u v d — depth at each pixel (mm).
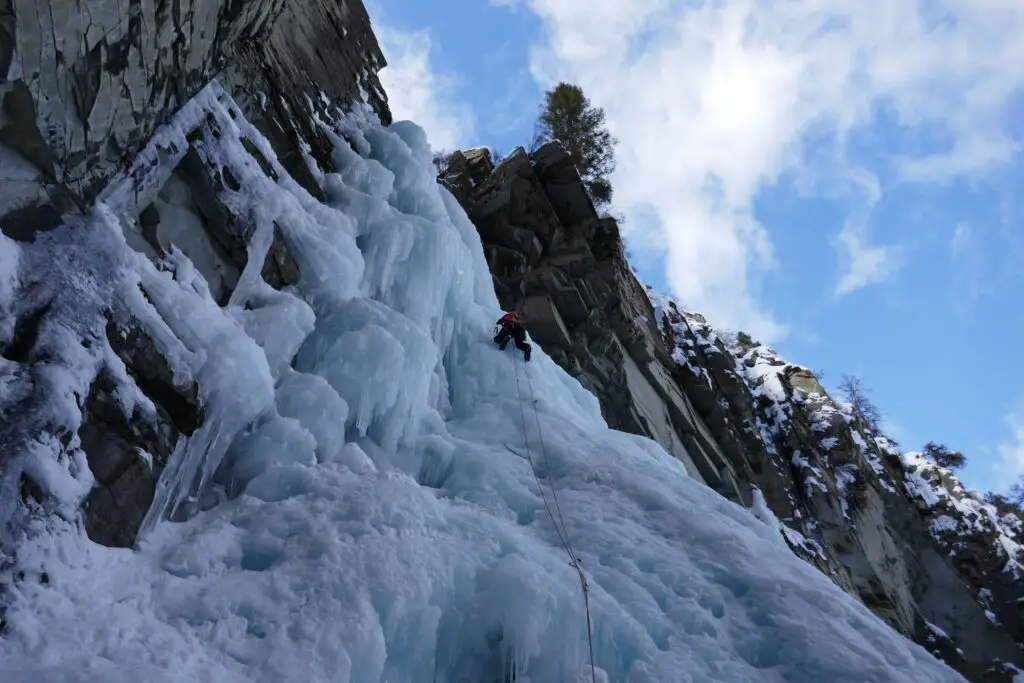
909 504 24266
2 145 3928
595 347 15094
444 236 8922
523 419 8438
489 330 10125
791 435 22250
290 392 5859
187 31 5074
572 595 5168
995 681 20547
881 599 18906
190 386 4824
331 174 8617
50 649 3100
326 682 3740
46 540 3455
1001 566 24516
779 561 6742
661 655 5113
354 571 4500
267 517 4809
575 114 24781
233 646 3756
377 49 11828
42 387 3701
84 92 4250
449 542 5293
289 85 8625
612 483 7309
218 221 6043
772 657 5516
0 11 3486
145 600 3811
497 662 4945
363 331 6699
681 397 18266
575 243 15969
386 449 6719
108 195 4887
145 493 4254
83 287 4242
